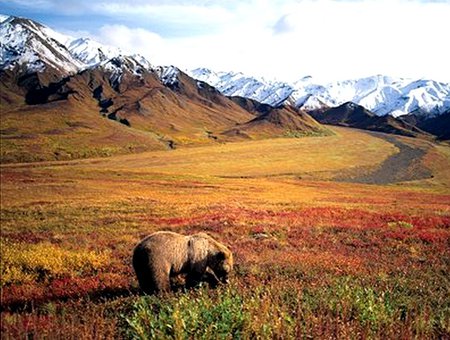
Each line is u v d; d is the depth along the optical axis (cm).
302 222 2811
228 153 15150
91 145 15675
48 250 1730
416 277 1427
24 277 1376
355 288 1066
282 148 16775
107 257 1641
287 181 8931
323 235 2341
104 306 987
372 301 929
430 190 8169
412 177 10625
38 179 7331
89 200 4822
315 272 1399
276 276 1297
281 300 979
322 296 1003
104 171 9219
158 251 1076
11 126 18150
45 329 758
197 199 5141
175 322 747
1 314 816
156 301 970
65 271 1459
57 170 9225
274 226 2584
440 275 1485
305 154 14862
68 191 5884
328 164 12594
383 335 798
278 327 779
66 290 1173
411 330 838
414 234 2355
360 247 2050
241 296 1017
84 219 3247
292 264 1512
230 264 1188
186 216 3331
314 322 820
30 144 15062
